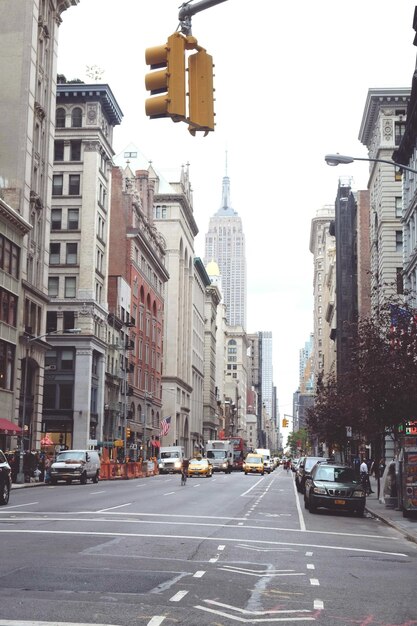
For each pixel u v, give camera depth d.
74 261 79.88
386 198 67.38
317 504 28.88
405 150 53.34
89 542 16.11
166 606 9.55
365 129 74.44
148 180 116.69
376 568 14.02
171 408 129.25
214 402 186.62
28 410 62.31
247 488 47.91
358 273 94.19
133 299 100.69
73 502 29.72
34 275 63.28
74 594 10.09
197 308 161.50
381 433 34.88
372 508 32.31
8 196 59.25
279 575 12.58
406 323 31.84
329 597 10.70
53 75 67.62
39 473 52.72
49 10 66.69
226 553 15.19
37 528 19.03
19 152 60.09
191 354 148.50
